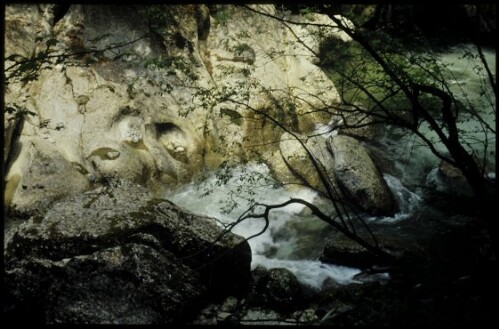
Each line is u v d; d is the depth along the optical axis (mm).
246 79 11391
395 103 9320
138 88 10484
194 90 11031
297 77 12023
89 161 9320
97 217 6848
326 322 4621
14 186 8648
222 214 9227
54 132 9383
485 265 3957
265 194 9758
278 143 10984
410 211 9250
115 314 5730
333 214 9250
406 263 4387
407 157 10609
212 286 6730
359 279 7273
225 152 9930
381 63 4785
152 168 9820
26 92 9633
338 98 11602
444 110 4652
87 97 9953
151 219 6898
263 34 12469
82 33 10688
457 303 3893
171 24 11156
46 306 5797
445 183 9781
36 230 6617
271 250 8430
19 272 5992
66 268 6016
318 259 8008
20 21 10266
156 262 6199
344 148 9812
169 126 10578
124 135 9914
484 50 14898
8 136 9008
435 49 14570
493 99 12102
